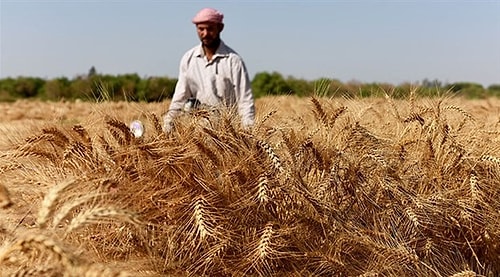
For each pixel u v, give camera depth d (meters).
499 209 4.25
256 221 3.63
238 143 3.87
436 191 4.24
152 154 3.73
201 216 3.41
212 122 4.12
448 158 4.46
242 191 3.66
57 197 2.64
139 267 3.28
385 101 5.51
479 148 4.82
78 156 3.79
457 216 4.08
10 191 3.65
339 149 4.19
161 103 4.91
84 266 2.39
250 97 5.82
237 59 5.81
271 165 3.73
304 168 4.01
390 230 3.94
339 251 3.59
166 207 3.57
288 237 3.58
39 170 3.95
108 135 4.15
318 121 4.56
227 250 3.56
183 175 3.71
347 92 5.54
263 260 3.45
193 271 3.48
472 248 4.10
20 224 3.22
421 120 4.75
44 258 2.60
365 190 3.95
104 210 2.66
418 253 3.95
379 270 3.61
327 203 3.71
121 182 3.64
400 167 4.31
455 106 5.23
